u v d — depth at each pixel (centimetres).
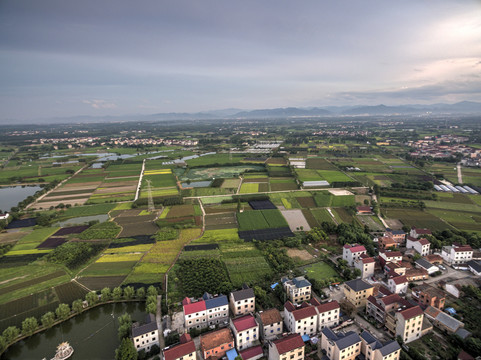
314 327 11819
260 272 16275
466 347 10550
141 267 16950
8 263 17738
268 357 10638
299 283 13612
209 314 12394
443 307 12888
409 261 16888
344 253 17488
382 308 12081
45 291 14925
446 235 19788
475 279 15088
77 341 11725
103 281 15675
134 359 10238
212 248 19188
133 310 13612
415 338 11288
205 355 10400
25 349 11456
